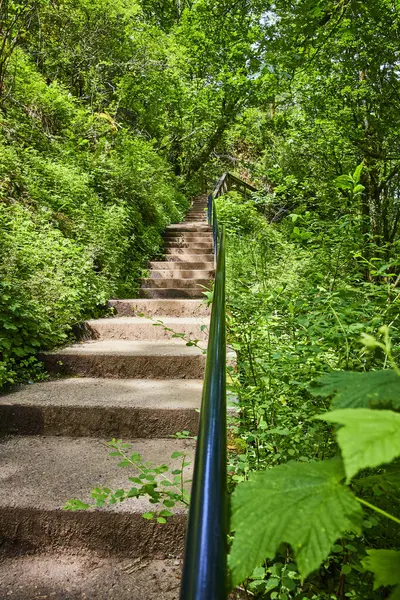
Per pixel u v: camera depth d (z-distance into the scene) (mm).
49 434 2896
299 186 10758
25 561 1950
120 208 7117
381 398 564
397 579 528
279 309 2555
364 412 418
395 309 1962
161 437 2865
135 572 1881
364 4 3893
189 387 3432
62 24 10492
